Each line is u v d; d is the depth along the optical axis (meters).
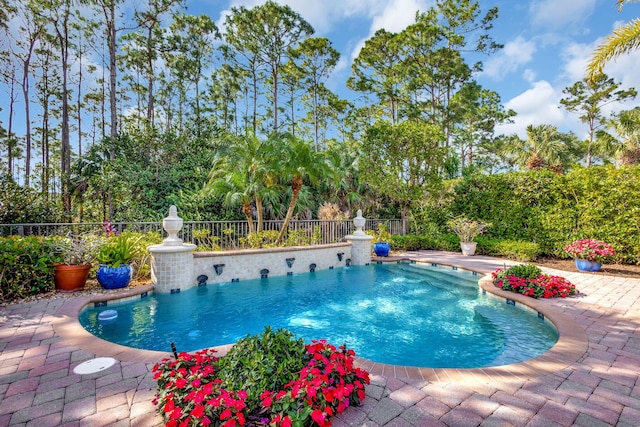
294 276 8.10
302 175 9.68
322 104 26.42
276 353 2.43
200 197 11.32
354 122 23.92
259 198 10.04
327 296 6.43
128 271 5.79
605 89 22.05
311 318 5.15
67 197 12.88
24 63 19.20
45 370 2.78
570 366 2.93
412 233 13.59
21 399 2.34
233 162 9.99
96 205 13.56
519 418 2.16
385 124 12.11
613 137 17.19
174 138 13.95
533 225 10.20
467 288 6.94
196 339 4.27
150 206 11.99
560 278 5.75
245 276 7.51
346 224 11.63
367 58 19.25
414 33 17.88
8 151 23.78
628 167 8.45
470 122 25.11
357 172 14.26
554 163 17.69
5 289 4.87
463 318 5.10
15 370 2.77
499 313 5.25
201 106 26.91
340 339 4.32
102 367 2.84
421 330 4.61
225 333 4.50
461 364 3.56
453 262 9.08
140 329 4.54
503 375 2.76
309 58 22.72
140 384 2.56
